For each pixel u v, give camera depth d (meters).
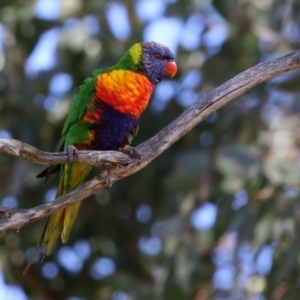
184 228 11.15
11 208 6.89
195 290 11.29
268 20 12.19
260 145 11.39
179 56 12.95
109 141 8.53
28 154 6.64
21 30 13.12
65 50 13.03
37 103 13.08
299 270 10.52
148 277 13.58
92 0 13.18
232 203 10.86
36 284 13.41
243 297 11.27
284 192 10.67
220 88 7.57
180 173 11.27
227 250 11.59
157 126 13.23
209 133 13.18
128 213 13.82
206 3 12.95
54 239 7.95
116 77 8.47
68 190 8.45
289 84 12.30
